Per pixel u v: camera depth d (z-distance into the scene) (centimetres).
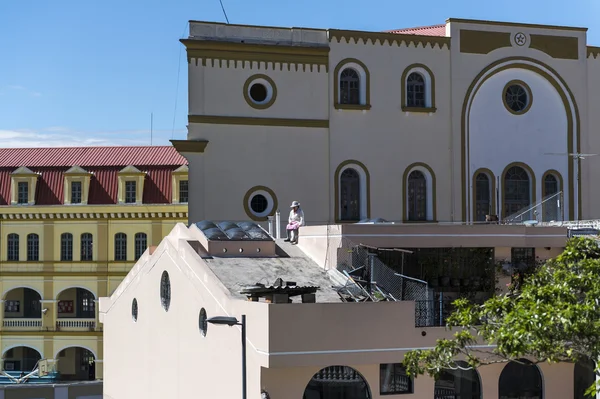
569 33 4119
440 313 2559
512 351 1898
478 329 2123
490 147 4025
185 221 5878
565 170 4097
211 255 2822
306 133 3828
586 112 4125
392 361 2367
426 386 2467
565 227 3048
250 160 3759
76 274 5922
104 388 3850
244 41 3781
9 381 5797
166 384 3000
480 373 2525
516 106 4072
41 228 5950
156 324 3112
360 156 3875
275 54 3803
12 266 5947
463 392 2523
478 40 4019
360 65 3897
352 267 2762
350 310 2334
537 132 4081
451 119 3975
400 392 2447
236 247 2859
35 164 6097
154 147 6247
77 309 6028
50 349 5925
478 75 4009
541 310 1912
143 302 3269
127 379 3469
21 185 5975
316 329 2295
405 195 3916
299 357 2277
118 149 6247
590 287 2059
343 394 2384
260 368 2292
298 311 2281
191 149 3703
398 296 2617
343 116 3869
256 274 2708
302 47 3816
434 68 3972
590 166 4116
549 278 2162
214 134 3731
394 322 2377
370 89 3897
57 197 5969
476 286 2891
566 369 2614
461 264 2905
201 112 3728
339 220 3841
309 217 3806
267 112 3794
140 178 5928
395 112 3925
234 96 3759
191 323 2764
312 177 3819
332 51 3869
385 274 2662
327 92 3853
